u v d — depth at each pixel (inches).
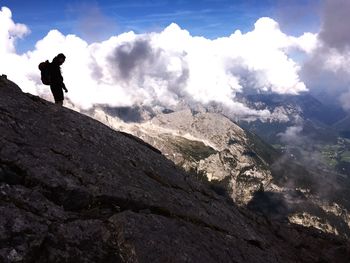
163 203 883.4
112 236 661.3
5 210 590.9
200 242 783.1
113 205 774.5
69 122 1035.3
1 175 676.7
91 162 874.8
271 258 952.3
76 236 621.6
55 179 732.7
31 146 796.0
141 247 651.5
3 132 794.2
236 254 840.3
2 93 1004.6
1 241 544.1
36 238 575.8
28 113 950.4
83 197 741.3
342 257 1396.4
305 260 1259.2
